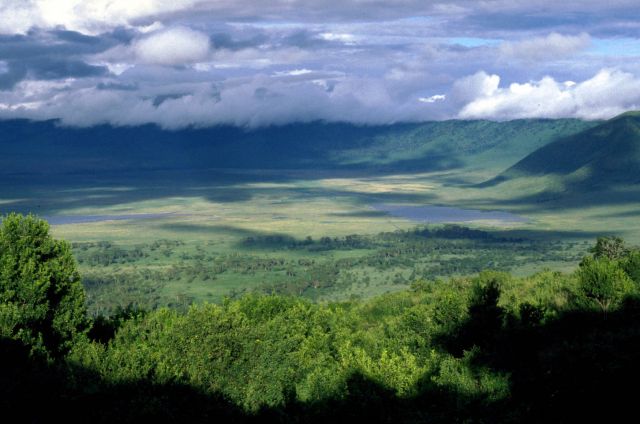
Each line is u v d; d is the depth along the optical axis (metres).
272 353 42.19
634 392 34.59
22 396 32.72
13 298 42.81
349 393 36.69
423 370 38.62
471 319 49.25
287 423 37.31
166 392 34.06
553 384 36.72
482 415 35.38
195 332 40.34
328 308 82.44
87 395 32.22
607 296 54.38
